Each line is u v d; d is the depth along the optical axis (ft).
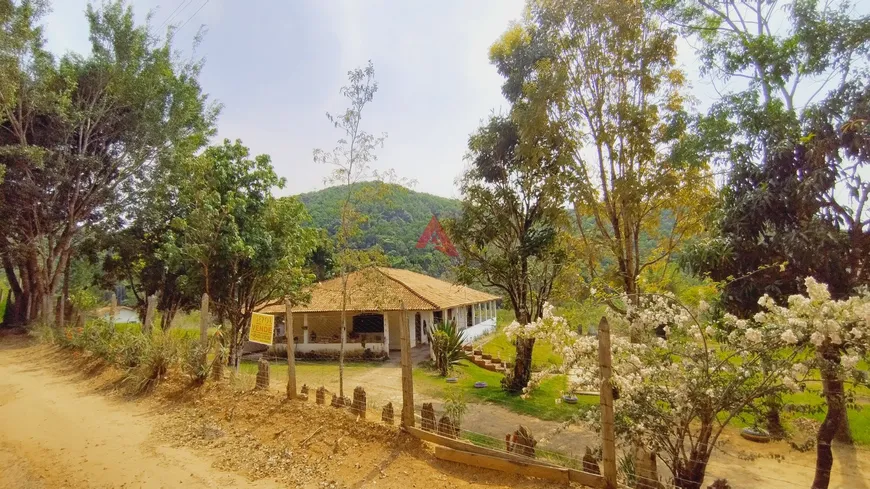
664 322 19.83
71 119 69.21
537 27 47.55
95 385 37.99
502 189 55.62
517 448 21.01
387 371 61.57
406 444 22.12
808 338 15.85
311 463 21.79
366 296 42.37
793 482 27.66
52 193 71.10
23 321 78.74
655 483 17.31
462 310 98.32
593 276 46.29
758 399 17.78
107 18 71.46
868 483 28.76
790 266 28.78
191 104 78.38
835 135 27.94
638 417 18.24
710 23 40.81
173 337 41.47
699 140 34.65
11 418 29.86
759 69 35.35
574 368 20.62
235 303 51.83
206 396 31.32
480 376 60.18
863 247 28.71
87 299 84.07
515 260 53.72
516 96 53.31
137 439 26.08
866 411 40.55
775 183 29.78
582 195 42.70
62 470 22.21
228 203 49.11
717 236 32.32
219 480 20.99
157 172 75.46
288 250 54.85
